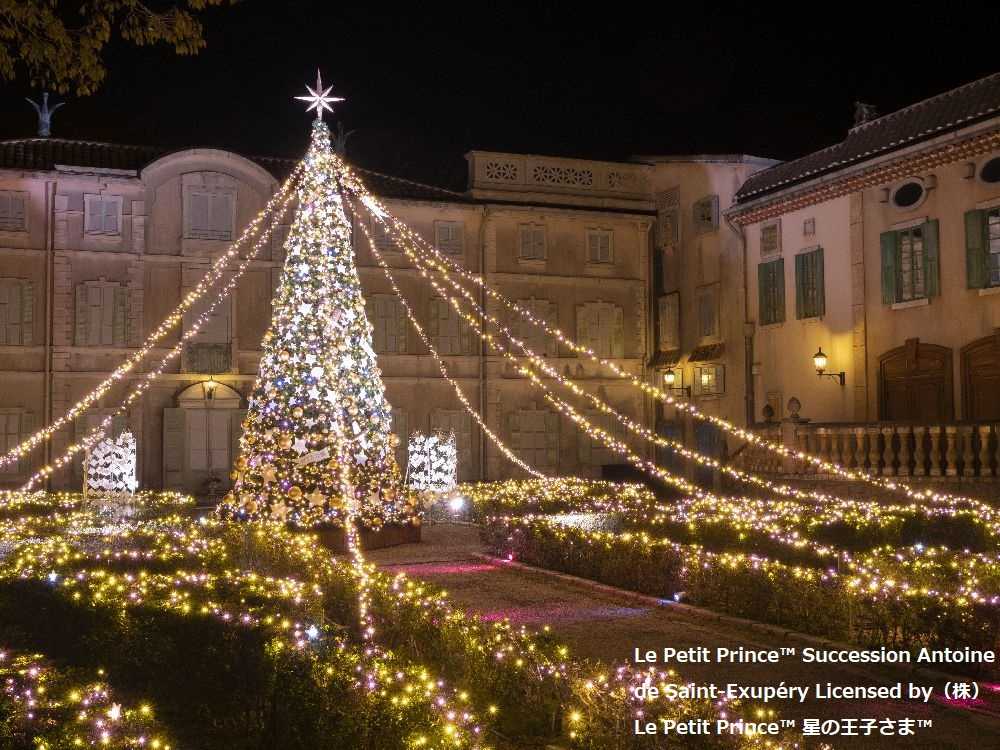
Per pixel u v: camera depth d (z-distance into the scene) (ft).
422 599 30.27
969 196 74.02
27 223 96.73
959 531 53.93
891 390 80.38
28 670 25.90
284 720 21.89
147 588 34.27
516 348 110.52
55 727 21.21
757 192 95.86
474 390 109.19
